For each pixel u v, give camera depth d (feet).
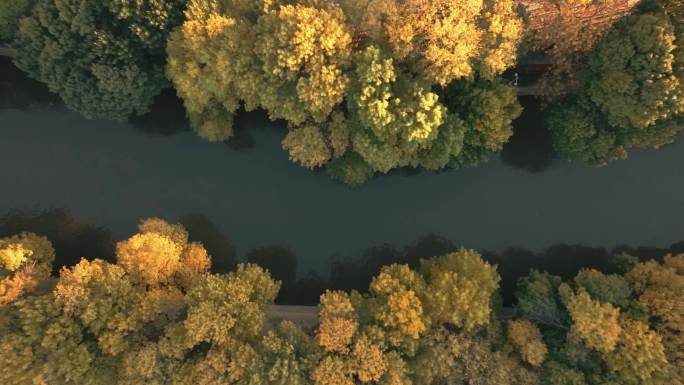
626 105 112.78
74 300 104.68
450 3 106.22
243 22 110.93
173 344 105.91
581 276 118.21
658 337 101.24
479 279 112.37
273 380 102.58
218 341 104.73
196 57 113.39
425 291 111.04
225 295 109.81
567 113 125.18
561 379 105.09
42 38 116.57
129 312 109.29
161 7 113.09
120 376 108.68
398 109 106.83
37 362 102.06
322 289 145.38
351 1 110.01
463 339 107.14
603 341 101.65
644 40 106.52
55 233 145.28
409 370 107.86
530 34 120.88
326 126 122.42
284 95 114.73
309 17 104.27
